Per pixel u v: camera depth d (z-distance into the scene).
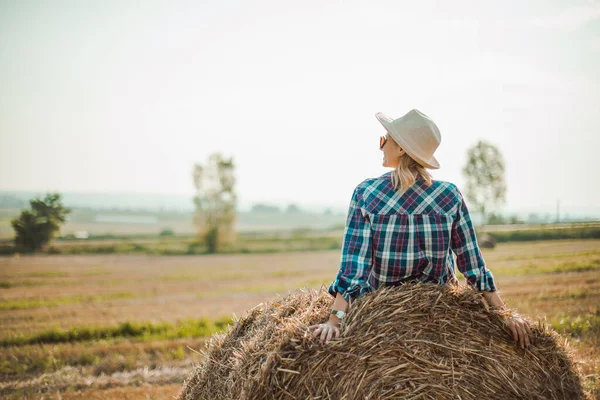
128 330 12.48
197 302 18.11
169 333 11.89
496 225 45.59
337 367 3.08
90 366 9.16
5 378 8.48
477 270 3.24
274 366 3.07
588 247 26.70
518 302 12.28
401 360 3.14
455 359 3.20
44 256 49.94
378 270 3.24
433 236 3.11
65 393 7.29
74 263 41.84
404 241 3.11
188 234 96.88
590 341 7.69
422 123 3.09
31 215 52.81
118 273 32.47
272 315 3.68
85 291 22.72
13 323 14.15
